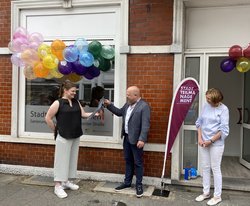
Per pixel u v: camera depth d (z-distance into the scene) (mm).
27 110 6227
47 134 6141
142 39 5543
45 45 5188
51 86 6125
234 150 7605
